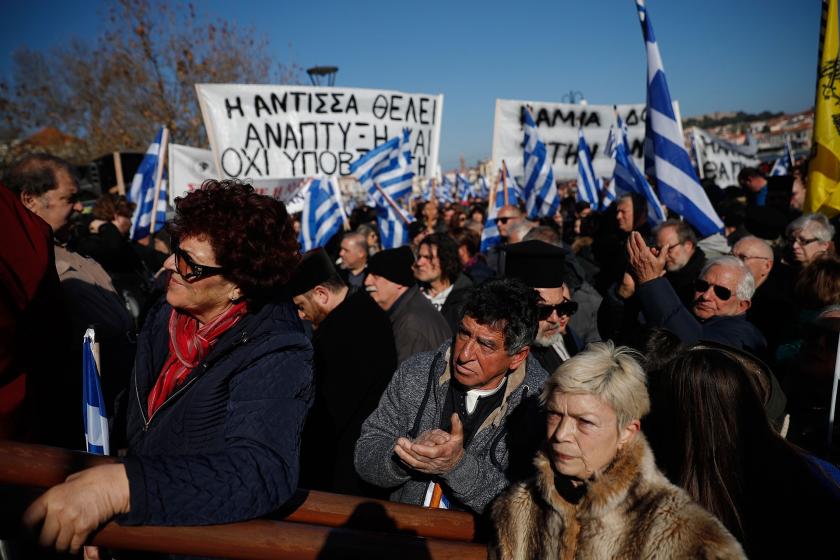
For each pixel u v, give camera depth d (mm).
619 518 1506
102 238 6273
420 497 2305
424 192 27406
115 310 2947
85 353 1773
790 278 5234
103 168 16891
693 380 1896
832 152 4836
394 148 7742
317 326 3514
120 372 2629
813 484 1820
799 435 2789
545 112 10203
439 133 8453
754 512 1813
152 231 8031
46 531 1056
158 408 1638
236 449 1327
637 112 10539
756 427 1864
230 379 1557
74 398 2281
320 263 3455
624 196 5926
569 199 16156
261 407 1451
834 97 4816
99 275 3084
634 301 3945
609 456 1549
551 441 1595
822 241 4906
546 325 3396
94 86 25844
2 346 1536
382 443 2383
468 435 2332
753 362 2246
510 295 2270
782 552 1787
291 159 7574
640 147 10539
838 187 4855
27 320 1624
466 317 2268
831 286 3615
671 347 2516
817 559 1743
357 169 7652
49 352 1812
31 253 1628
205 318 1653
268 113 7449
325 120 7691
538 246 3438
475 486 2076
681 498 1508
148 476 1141
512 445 2256
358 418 3064
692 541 1420
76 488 1083
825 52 4809
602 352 1665
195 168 8078
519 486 1703
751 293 3473
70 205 3027
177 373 1665
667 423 1959
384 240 7918
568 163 10359
